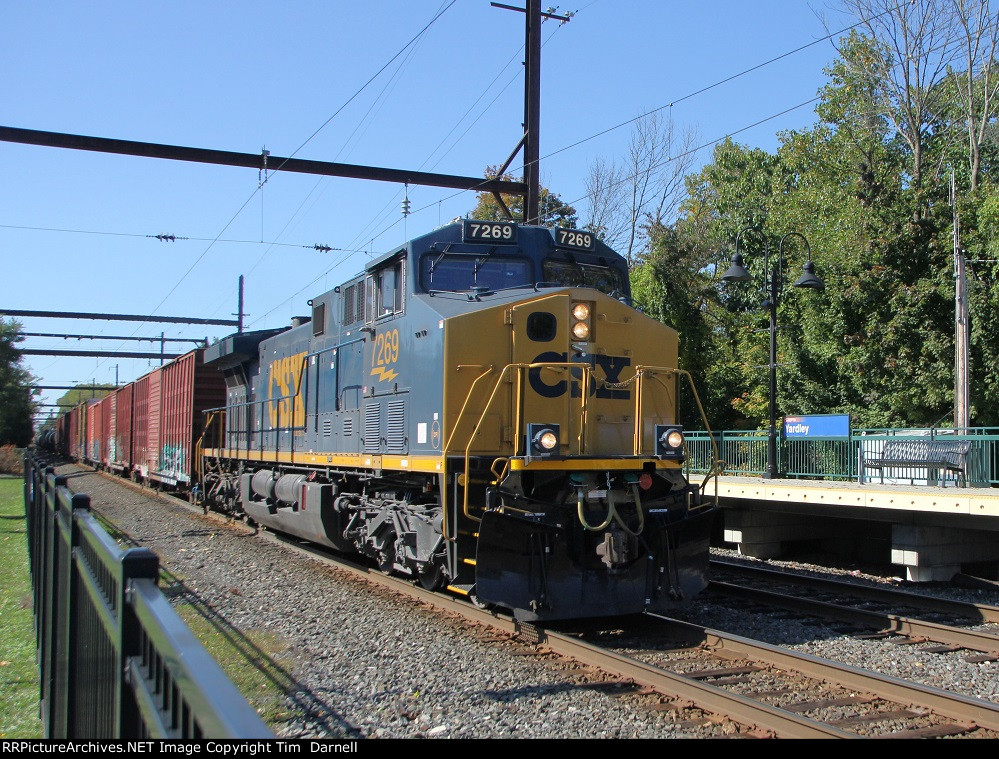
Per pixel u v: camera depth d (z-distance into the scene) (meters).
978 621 9.22
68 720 4.34
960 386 18.92
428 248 9.42
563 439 8.61
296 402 13.55
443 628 8.30
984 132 28.61
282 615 8.89
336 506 11.36
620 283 10.37
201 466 20.03
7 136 13.15
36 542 8.68
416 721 5.75
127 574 2.90
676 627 8.22
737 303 31.02
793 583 11.34
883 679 6.23
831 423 16.59
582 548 8.08
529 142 16.36
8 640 8.16
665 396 9.34
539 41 16.53
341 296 11.79
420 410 8.90
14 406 56.19
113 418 35.62
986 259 21.30
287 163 14.77
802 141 32.19
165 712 2.29
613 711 5.90
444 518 8.14
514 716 5.80
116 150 13.77
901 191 23.67
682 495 8.66
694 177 39.31
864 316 23.22
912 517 11.99
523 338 8.61
